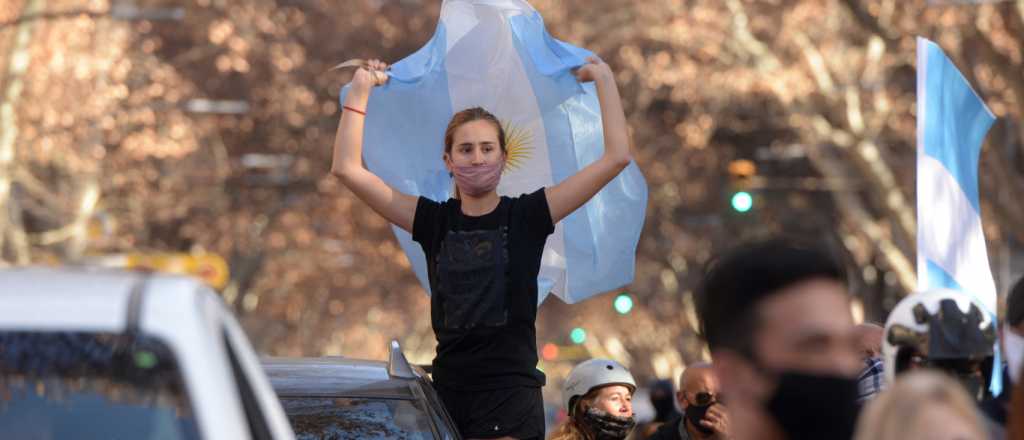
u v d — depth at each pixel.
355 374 11.36
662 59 54.53
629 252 12.23
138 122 59.78
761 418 5.11
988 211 51.62
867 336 9.27
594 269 12.24
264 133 69.19
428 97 11.94
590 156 12.13
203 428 5.29
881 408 4.76
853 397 5.04
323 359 12.26
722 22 51.69
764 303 5.10
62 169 58.50
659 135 66.19
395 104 11.92
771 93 52.09
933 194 11.90
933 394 4.68
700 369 13.16
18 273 5.99
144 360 5.39
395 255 79.75
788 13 51.31
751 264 5.14
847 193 57.38
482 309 10.47
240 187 73.69
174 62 63.94
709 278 5.24
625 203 12.15
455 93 11.95
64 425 5.37
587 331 103.81
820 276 5.12
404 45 65.12
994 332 7.10
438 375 10.71
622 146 10.82
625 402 13.33
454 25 11.82
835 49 51.72
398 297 99.00
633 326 101.25
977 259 11.98
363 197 11.01
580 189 10.70
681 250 73.31
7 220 49.25
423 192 12.09
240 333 6.40
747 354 5.12
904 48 49.81
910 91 57.94
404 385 11.08
